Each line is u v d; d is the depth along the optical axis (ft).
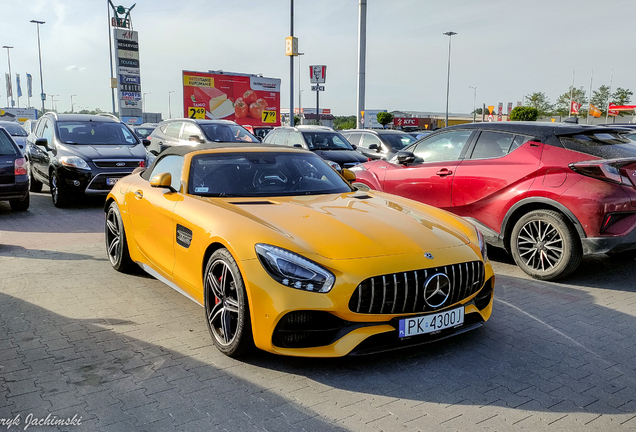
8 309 13.12
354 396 8.93
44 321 12.31
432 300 9.86
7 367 9.87
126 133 34.35
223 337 10.50
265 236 9.82
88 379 9.43
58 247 20.27
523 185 16.67
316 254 9.48
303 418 8.22
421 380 9.54
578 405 8.73
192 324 12.21
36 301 13.76
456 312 10.17
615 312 13.39
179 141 43.11
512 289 15.31
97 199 34.12
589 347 11.16
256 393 8.98
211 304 11.00
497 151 18.08
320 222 10.71
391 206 12.61
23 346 10.85
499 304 13.93
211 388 9.14
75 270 16.85
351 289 9.16
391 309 9.52
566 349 11.04
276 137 46.47
